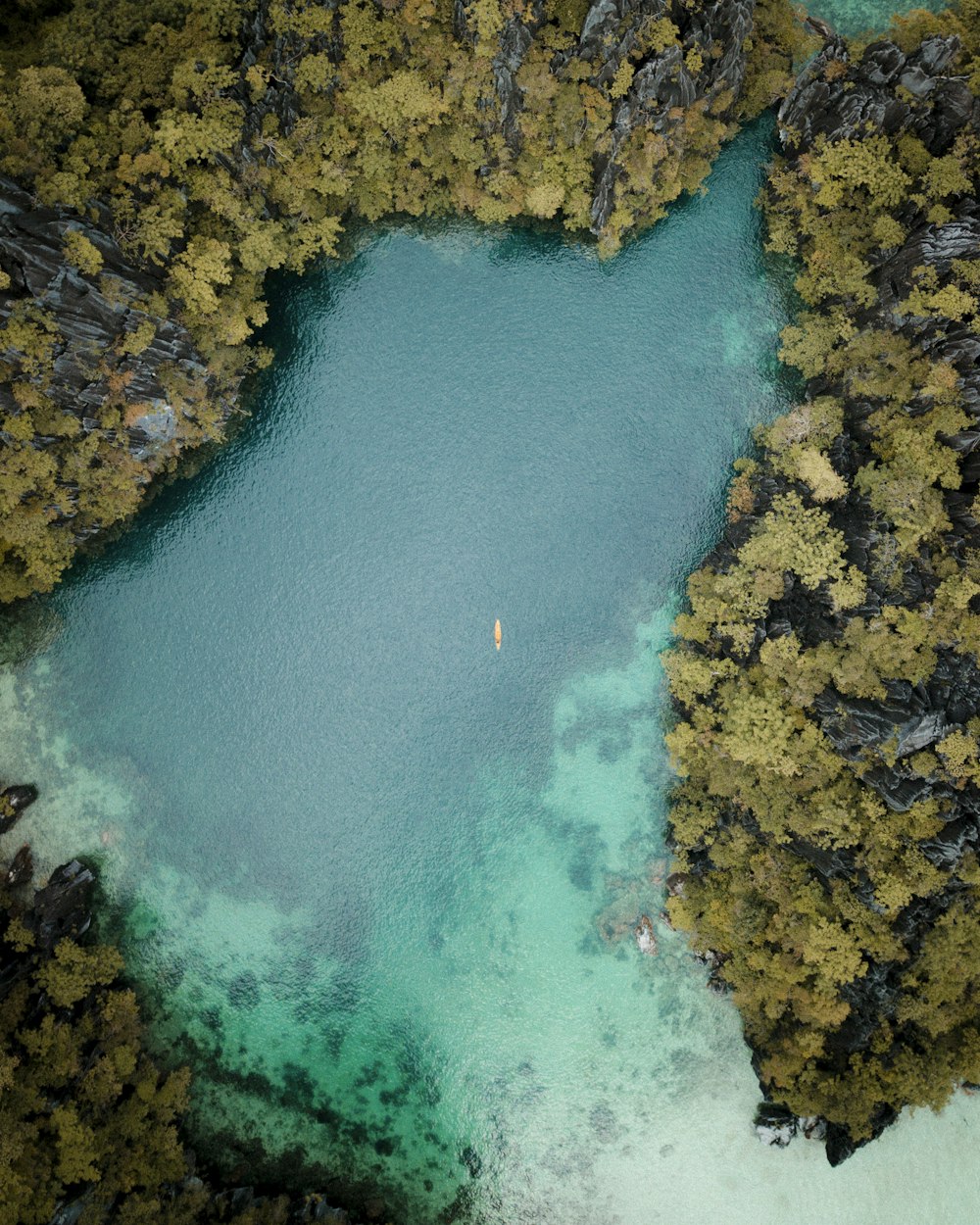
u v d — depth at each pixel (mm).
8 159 52875
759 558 58594
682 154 61656
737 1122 59906
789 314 63188
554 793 62875
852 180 58812
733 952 58438
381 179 61312
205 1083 62344
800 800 57125
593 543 63344
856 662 55250
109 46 57375
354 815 63219
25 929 59844
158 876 63188
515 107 58750
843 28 63125
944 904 54719
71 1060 57000
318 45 57750
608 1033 61188
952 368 55969
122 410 58062
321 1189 61625
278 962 62906
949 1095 56188
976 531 56281
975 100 56906
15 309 52531
